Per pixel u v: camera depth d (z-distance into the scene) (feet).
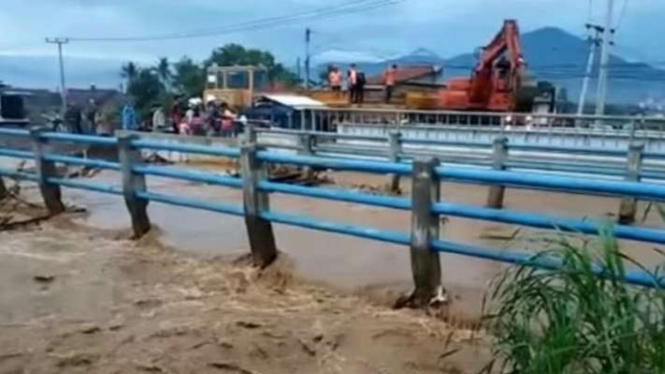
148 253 17.62
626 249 15.39
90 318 12.56
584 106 79.15
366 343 11.32
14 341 11.41
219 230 20.48
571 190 11.30
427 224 12.87
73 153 31.27
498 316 7.95
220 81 89.45
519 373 7.31
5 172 24.75
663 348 6.41
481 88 62.34
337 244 18.57
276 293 14.21
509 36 61.77
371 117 52.80
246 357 10.77
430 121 51.70
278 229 20.68
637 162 24.22
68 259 16.96
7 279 15.11
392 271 15.75
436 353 10.87
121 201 25.96
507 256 11.69
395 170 13.43
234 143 30.76
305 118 56.39
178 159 36.76
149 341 11.40
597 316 6.72
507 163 28.60
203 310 13.00
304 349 11.09
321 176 33.45
